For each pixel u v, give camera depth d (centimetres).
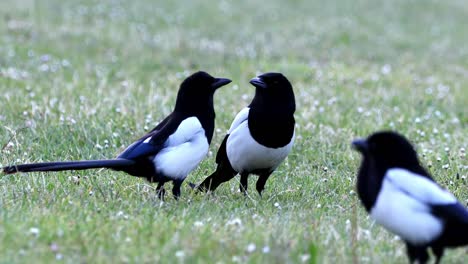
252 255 787
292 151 1366
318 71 2300
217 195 1102
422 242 765
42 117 1455
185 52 2527
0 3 3123
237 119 1093
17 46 2341
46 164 974
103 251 785
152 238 829
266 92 1066
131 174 1036
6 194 1009
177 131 1028
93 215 916
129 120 1480
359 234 886
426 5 4072
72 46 2461
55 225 853
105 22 2947
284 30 3145
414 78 2277
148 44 2592
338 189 1169
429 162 1319
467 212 754
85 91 1731
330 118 1612
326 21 3444
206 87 1052
